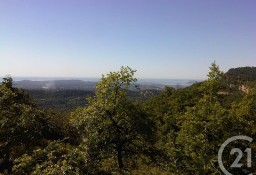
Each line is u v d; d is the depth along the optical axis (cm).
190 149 1956
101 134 2323
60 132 3491
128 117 2364
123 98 2392
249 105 2386
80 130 2430
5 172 1859
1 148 2047
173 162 2214
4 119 2139
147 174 2398
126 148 2455
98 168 1648
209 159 1862
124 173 2081
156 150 2439
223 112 1925
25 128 2211
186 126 1980
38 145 2497
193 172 2008
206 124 1888
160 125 4253
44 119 3244
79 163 1510
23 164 1518
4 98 2327
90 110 2359
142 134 2434
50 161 1448
